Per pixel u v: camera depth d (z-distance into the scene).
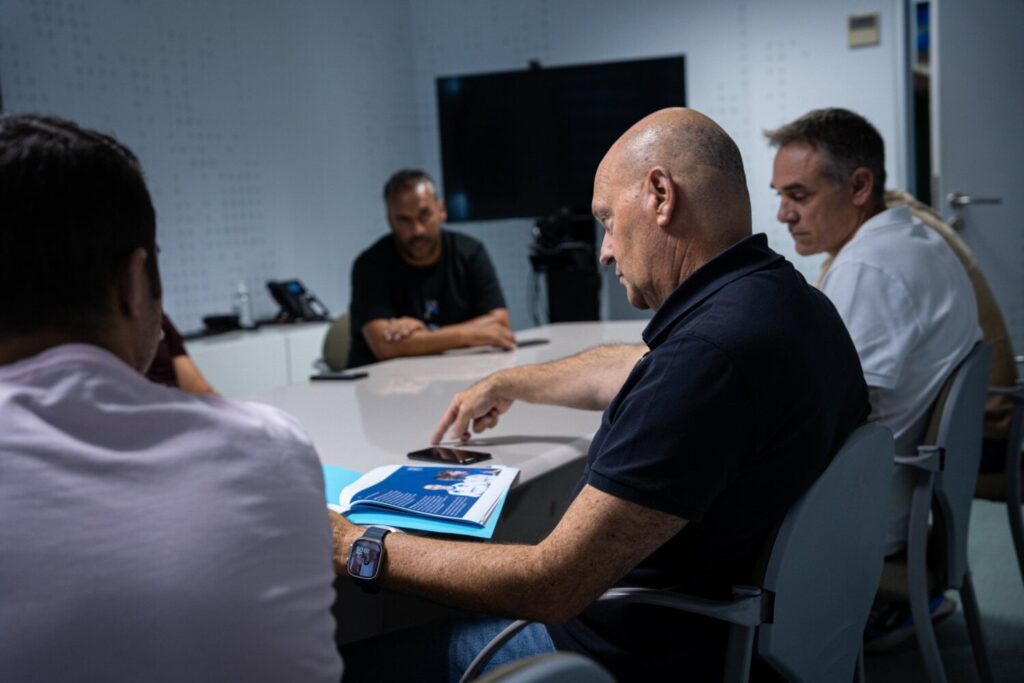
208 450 0.67
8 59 3.54
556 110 4.97
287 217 4.87
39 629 0.58
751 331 1.06
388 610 1.74
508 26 5.41
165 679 0.60
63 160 0.68
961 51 4.44
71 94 3.79
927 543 1.86
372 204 5.42
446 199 5.19
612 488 1.05
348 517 1.29
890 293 1.79
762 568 1.08
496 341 2.86
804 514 1.06
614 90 4.89
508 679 0.60
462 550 1.15
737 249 1.15
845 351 1.22
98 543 0.60
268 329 4.29
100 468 0.63
